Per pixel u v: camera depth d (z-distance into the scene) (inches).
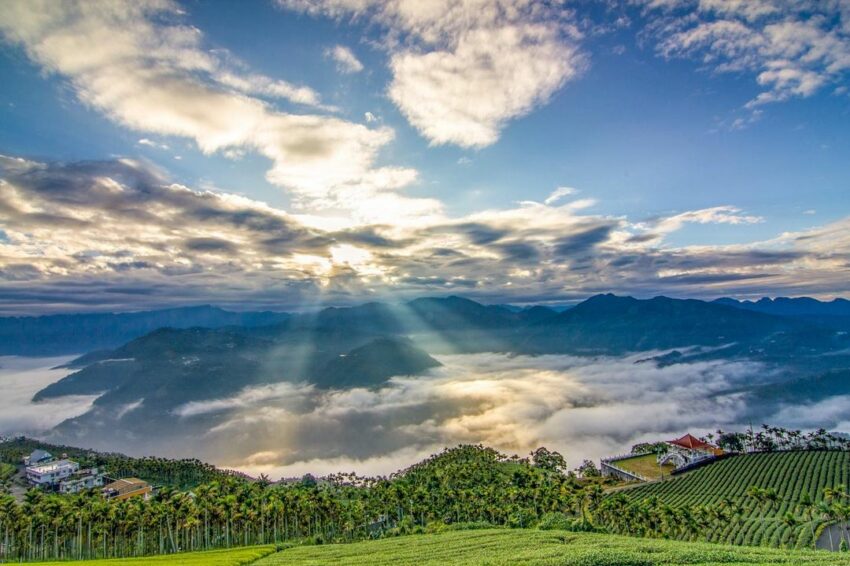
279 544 5014.8
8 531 4972.9
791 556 2812.5
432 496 6412.4
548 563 2672.2
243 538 5846.5
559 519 4938.5
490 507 5664.4
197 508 5334.6
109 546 5310.0
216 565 3590.1
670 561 2650.1
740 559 2721.5
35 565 3634.4
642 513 5027.1
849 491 6673.2
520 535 4052.7
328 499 5910.4
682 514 4904.0
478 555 3321.9
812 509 5231.3
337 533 5880.9
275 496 5846.5
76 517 4995.1
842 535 4603.8
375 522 6491.1
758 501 6437.0
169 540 5487.2
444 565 2950.3
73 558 5108.3
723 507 5482.3
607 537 3750.0
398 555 3656.5
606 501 5492.1
